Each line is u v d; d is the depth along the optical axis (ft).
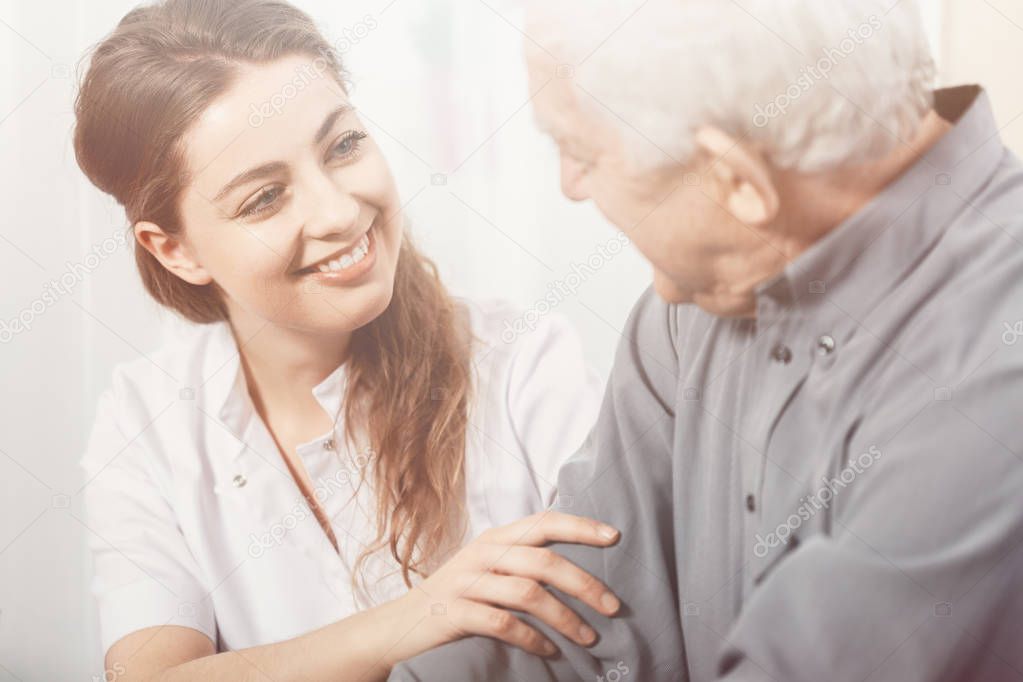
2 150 4.30
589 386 4.24
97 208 4.33
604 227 4.23
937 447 3.17
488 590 4.03
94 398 4.47
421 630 4.06
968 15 4.17
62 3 4.21
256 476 4.38
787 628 3.54
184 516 4.37
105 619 4.31
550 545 4.03
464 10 4.25
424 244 4.32
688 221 3.52
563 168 3.79
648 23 3.36
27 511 4.51
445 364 4.35
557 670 3.99
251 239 4.17
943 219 3.22
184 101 4.06
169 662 4.21
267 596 4.36
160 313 4.39
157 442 4.41
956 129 3.21
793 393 3.53
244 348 4.36
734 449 3.75
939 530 3.19
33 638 4.55
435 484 4.34
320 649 4.14
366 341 4.35
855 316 3.35
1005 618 3.20
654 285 3.92
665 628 3.93
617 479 3.99
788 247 3.43
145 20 4.08
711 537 3.81
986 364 3.10
